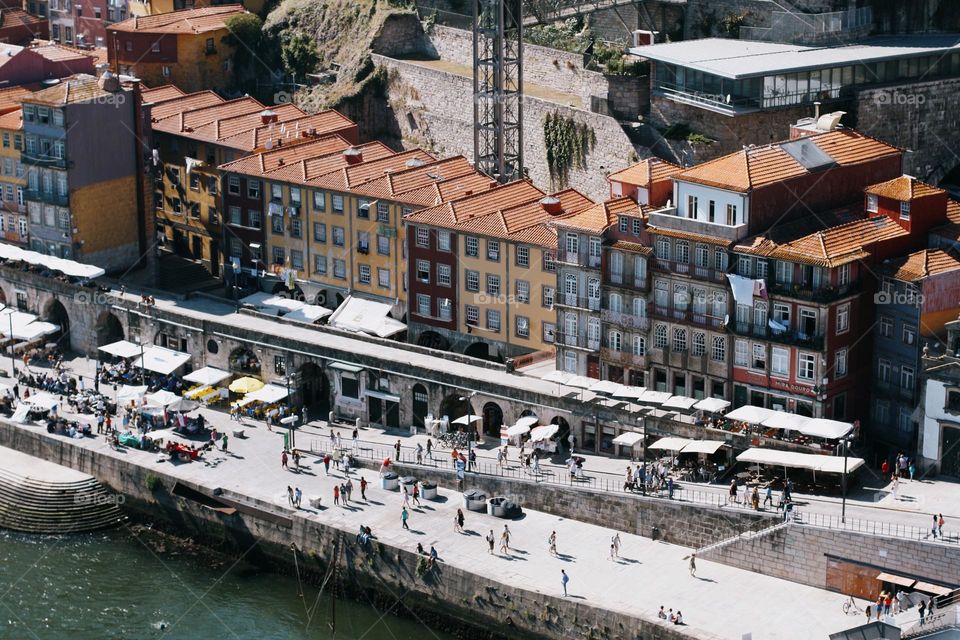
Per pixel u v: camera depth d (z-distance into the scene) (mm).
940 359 193625
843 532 185500
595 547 197500
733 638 177750
